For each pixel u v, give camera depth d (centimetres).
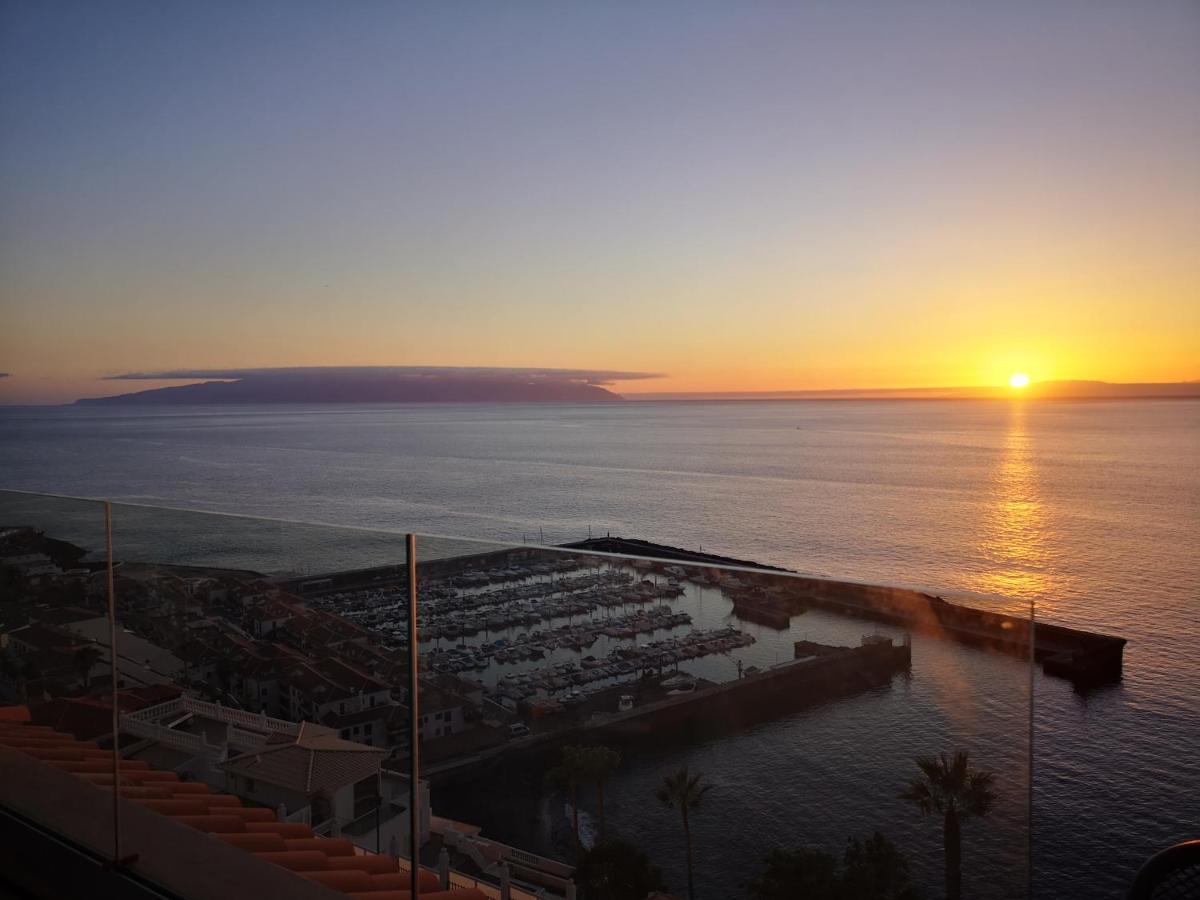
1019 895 192
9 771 381
